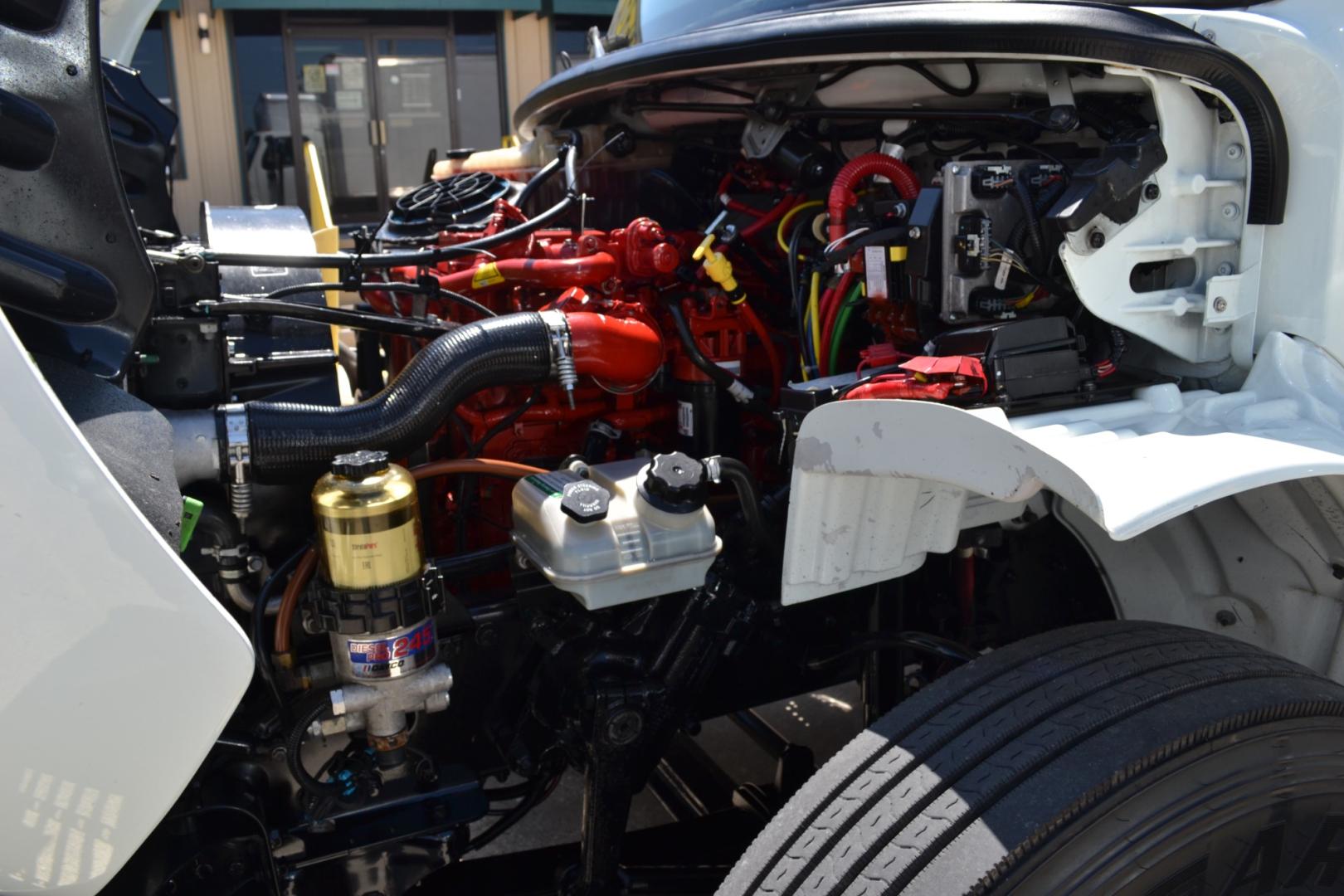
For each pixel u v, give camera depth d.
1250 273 1.74
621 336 1.86
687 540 1.59
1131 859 1.25
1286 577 1.79
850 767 1.43
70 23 1.29
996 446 1.31
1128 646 1.52
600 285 2.11
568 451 2.11
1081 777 1.27
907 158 2.28
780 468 2.22
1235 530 1.84
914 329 1.95
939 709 1.46
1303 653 1.80
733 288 2.10
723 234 2.13
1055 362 1.63
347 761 1.65
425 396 1.66
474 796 1.69
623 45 2.93
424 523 2.07
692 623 1.76
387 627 1.44
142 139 2.13
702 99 2.43
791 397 1.73
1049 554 2.18
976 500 1.74
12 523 1.06
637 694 1.63
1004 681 1.47
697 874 1.92
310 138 11.12
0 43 1.24
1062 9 1.71
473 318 2.23
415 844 1.65
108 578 1.10
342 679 1.49
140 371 1.77
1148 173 1.67
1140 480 1.29
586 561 1.53
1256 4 1.81
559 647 1.69
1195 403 1.66
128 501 1.11
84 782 1.17
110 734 1.16
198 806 1.57
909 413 1.39
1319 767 1.40
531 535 1.61
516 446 2.06
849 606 2.09
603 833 1.68
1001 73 1.95
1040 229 1.75
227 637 1.17
